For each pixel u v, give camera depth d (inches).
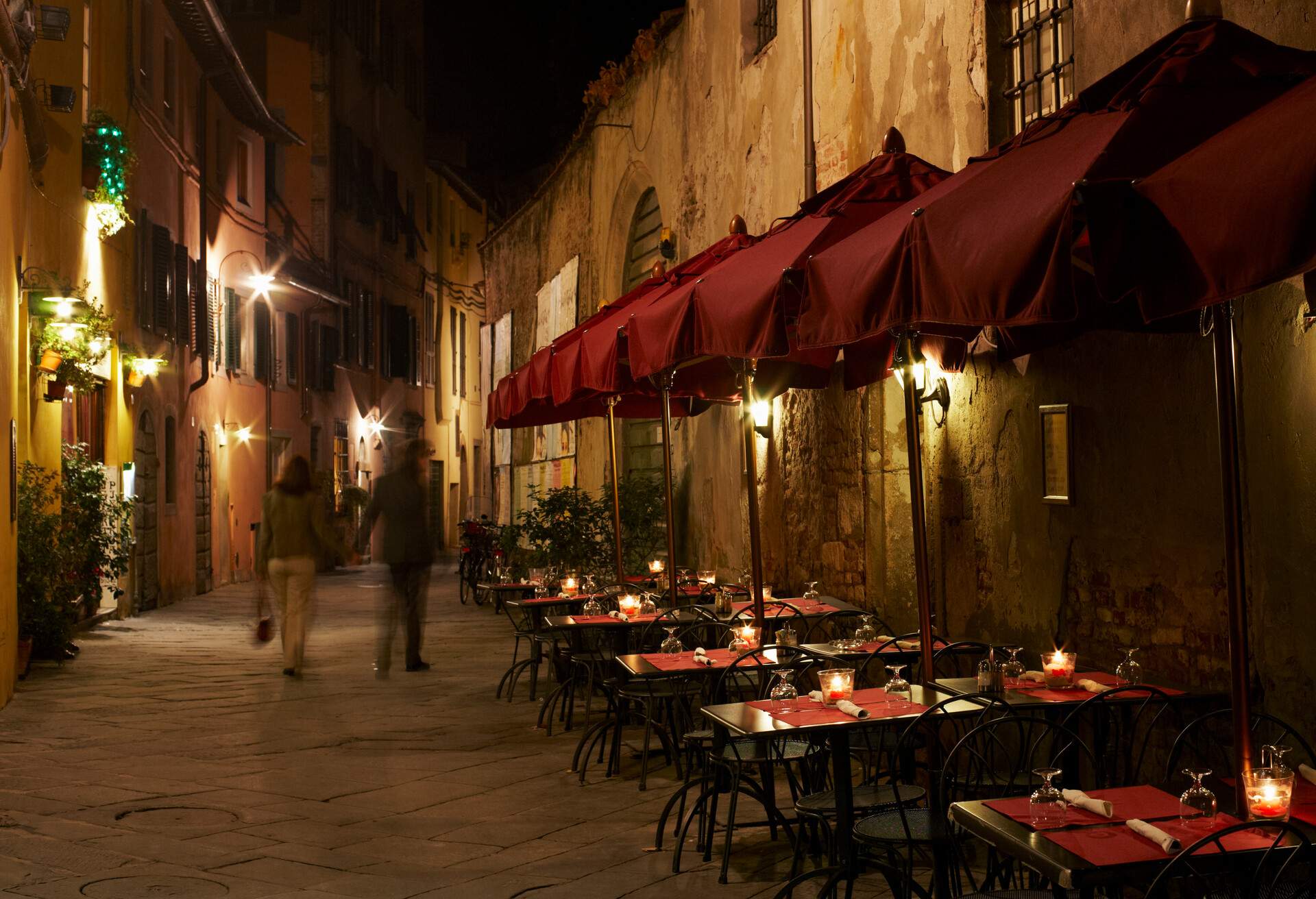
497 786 287.3
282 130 1047.0
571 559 564.7
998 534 266.7
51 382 506.6
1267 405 188.1
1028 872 196.9
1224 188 111.3
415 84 1558.8
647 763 284.8
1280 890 140.9
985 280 140.8
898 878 173.6
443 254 1642.5
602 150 680.4
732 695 317.7
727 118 478.9
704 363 383.9
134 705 399.2
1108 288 126.4
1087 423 233.3
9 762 311.7
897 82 331.3
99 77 637.3
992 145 283.9
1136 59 168.1
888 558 323.3
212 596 854.5
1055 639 244.7
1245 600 137.5
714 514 482.0
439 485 1614.2
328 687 441.1
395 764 311.1
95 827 248.5
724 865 210.5
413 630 482.9
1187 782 152.1
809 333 183.3
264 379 1043.3
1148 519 216.5
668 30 559.5
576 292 729.6
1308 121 105.2
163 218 777.6
